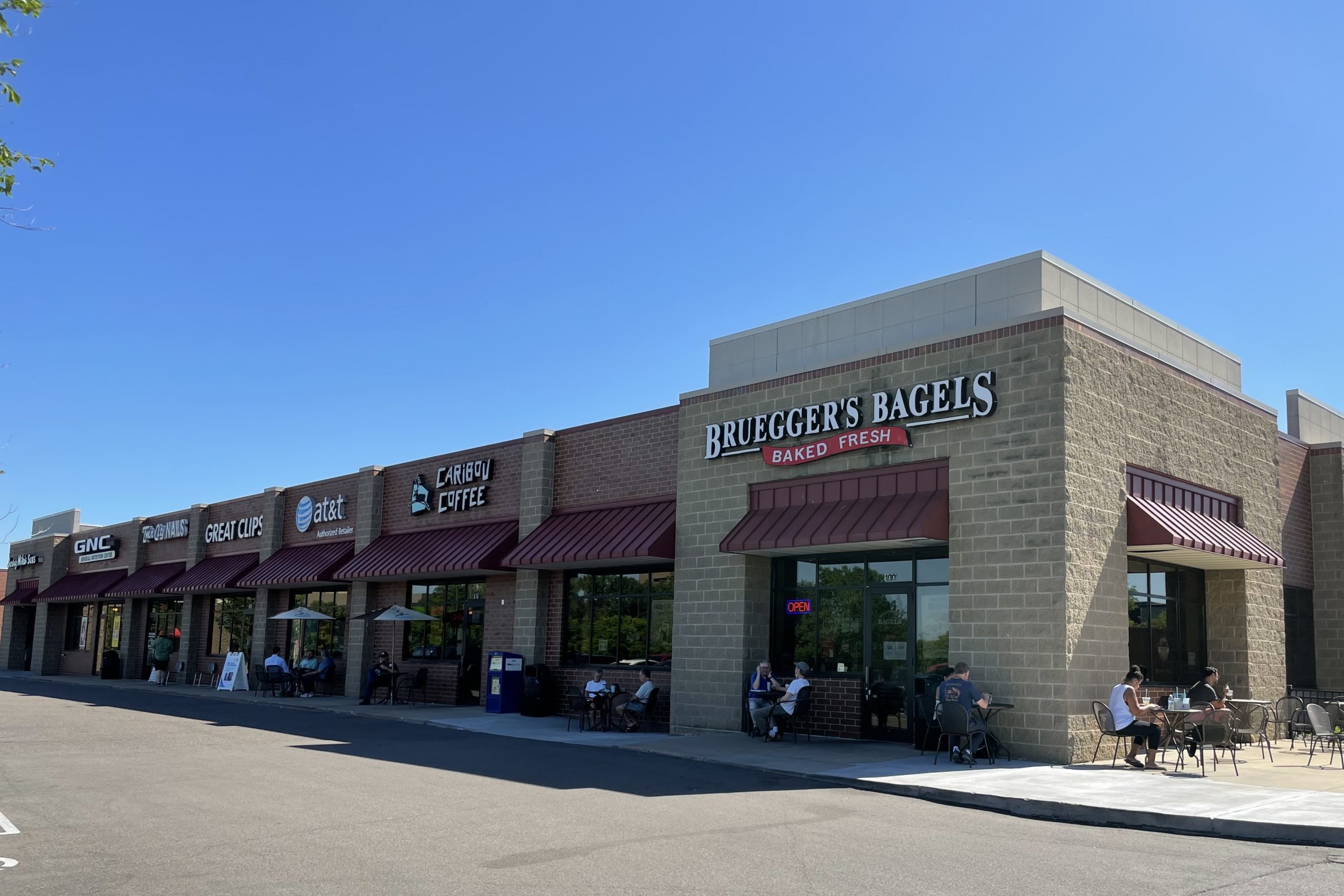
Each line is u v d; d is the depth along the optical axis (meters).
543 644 24.41
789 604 19.64
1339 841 9.41
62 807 10.62
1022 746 14.96
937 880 7.77
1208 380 19.34
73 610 48.62
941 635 17.22
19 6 8.55
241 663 33.84
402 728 20.72
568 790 12.09
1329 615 23.27
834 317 19.27
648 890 7.29
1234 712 17.05
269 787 12.20
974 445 16.16
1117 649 15.76
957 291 17.45
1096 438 15.85
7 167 9.17
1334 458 23.64
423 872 7.77
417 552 27.59
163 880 7.45
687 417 21.05
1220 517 19.30
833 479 18.20
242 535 37.12
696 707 19.84
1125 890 7.52
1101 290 17.70
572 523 23.75
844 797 11.98
